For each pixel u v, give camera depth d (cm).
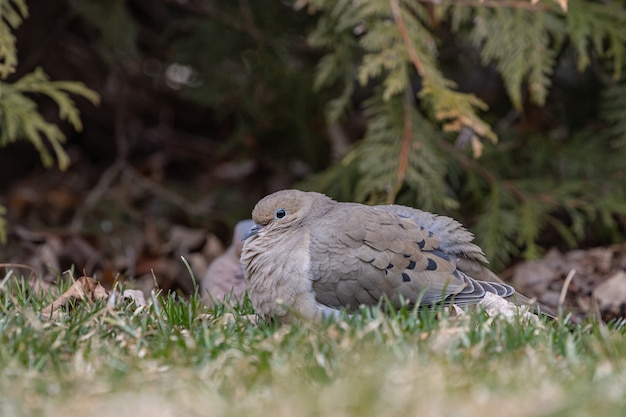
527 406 600
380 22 1171
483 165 1345
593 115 1477
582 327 865
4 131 1258
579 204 1303
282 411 597
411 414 593
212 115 1852
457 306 849
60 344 742
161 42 1688
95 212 1498
